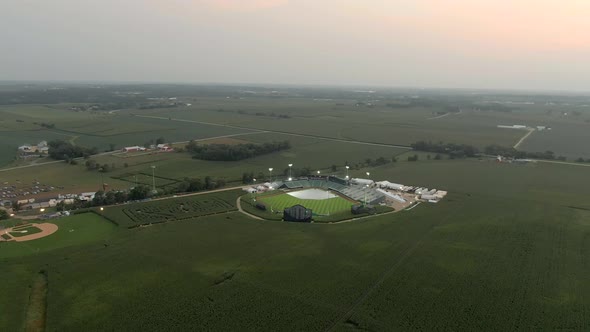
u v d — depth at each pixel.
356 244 132.00
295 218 154.88
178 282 106.06
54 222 148.75
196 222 151.38
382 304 96.31
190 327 86.94
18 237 134.50
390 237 138.25
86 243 130.12
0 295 98.75
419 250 127.12
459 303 96.88
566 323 89.19
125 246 127.94
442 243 132.88
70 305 94.81
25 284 104.56
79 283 104.75
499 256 122.81
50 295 99.00
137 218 153.75
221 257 121.12
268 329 86.50
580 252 126.00
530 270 113.75
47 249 125.56
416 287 104.31
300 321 89.38
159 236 136.75
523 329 87.06
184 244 130.38
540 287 104.56
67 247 126.62
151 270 112.38
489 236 139.00
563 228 147.00
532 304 96.62
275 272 111.94
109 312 92.25
